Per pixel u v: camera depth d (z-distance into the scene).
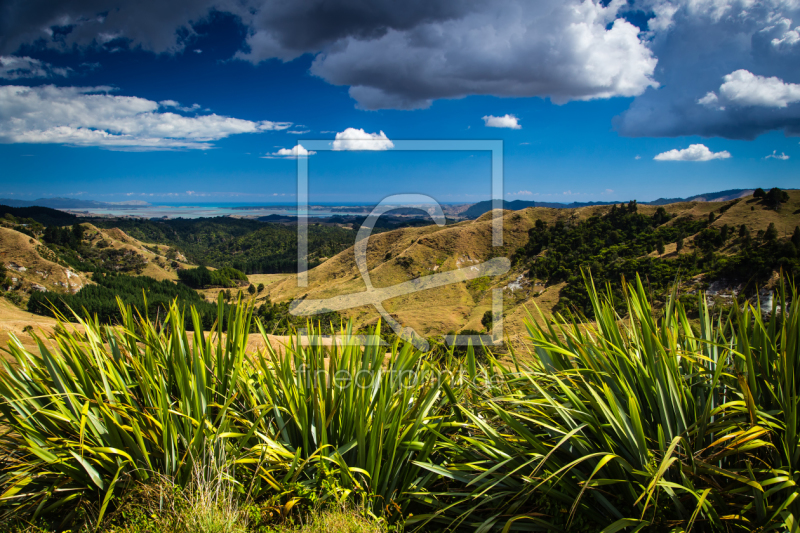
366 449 2.20
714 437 1.83
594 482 1.61
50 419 2.16
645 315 2.09
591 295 2.34
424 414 2.31
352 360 2.42
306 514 1.94
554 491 1.79
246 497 1.98
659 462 1.68
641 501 1.69
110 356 2.45
